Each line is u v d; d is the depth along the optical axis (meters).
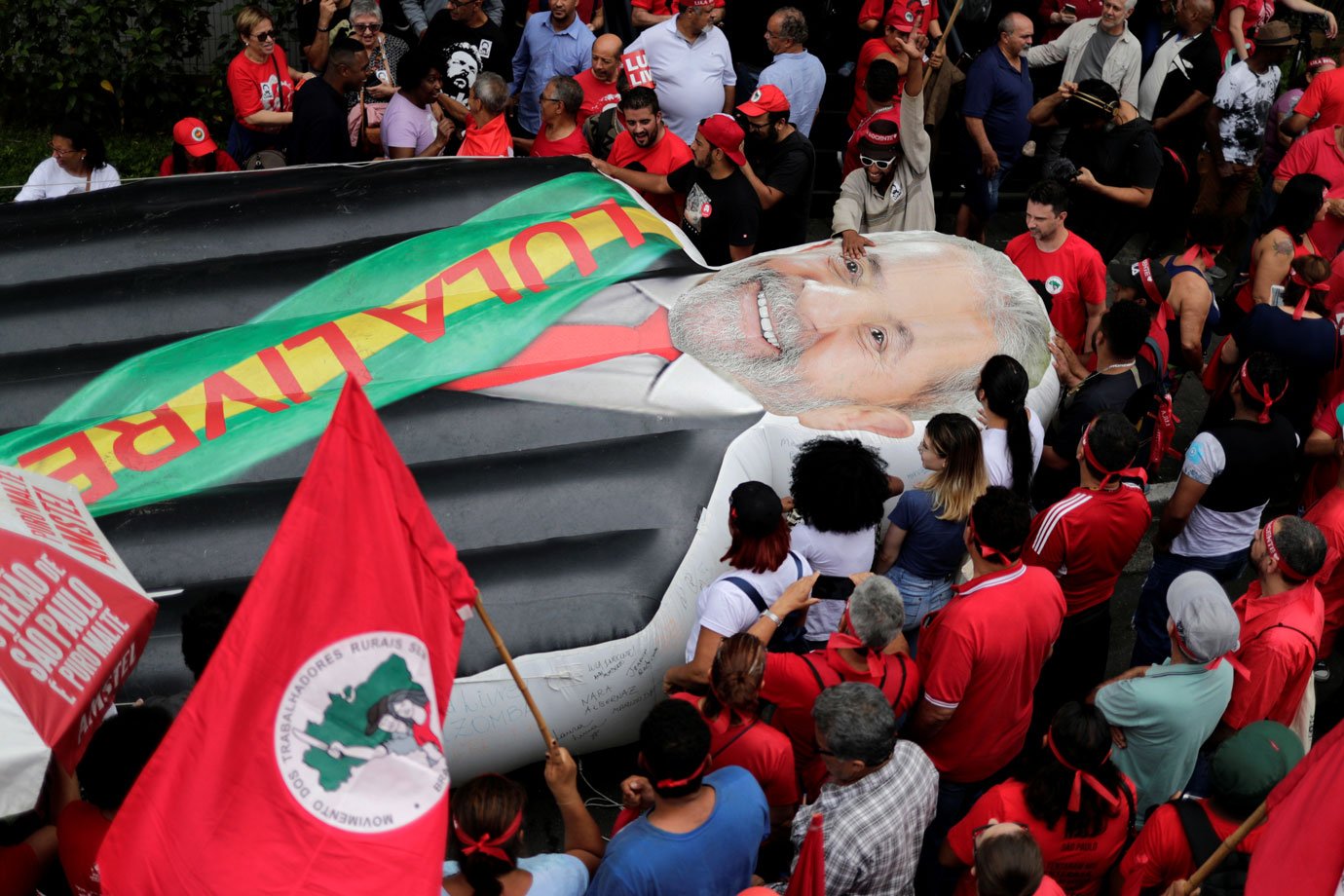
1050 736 4.07
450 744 5.12
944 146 10.41
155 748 3.84
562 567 5.35
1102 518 5.22
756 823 3.89
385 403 5.98
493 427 5.92
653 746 3.70
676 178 7.60
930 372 6.36
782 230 7.96
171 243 6.82
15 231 6.83
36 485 4.04
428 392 6.03
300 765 3.26
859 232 7.82
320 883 3.22
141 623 3.82
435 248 6.70
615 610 5.25
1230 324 8.22
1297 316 6.70
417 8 10.00
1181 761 4.65
